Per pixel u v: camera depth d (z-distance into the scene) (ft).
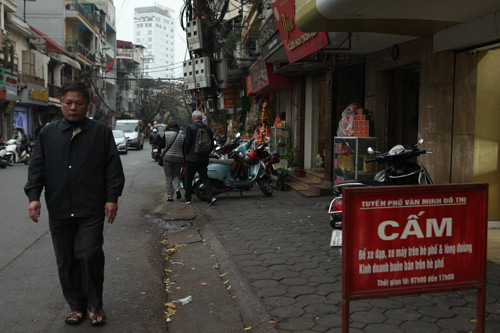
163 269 16.47
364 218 7.87
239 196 32.35
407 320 10.84
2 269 15.66
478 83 20.44
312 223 22.43
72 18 131.64
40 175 10.92
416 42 22.24
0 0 79.97
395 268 8.05
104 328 11.23
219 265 16.31
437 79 20.33
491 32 17.11
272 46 34.04
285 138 40.55
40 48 105.19
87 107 11.11
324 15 17.43
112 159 11.29
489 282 13.41
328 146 31.50
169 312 12.35
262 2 42.27
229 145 35.58
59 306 12.53
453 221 8.32
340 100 31.83
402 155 15.93
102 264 11.24
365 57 27.66
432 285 8.25
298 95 38.73
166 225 23.91
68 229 11.11
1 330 10.98
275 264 15.48
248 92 52.11
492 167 20.79
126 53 227.40
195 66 54.08
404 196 8.04
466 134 20.52
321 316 11.06
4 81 78.84
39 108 106.83
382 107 26.55
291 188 35.01
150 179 44.88
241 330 11.12
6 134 88.43
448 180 20.59
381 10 16.63
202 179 28.58
